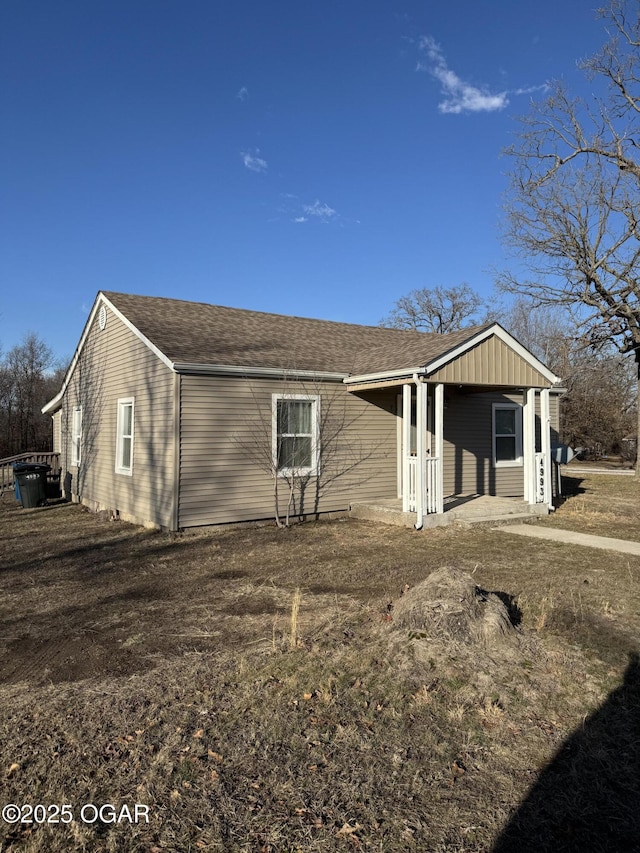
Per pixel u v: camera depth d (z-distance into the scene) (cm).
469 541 934
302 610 575
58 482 1766
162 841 264
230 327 1321
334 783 303
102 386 1366
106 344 1336
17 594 661
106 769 316
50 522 1232
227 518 1047
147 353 1102
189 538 966
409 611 491
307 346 1319
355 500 1220
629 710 375
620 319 2127
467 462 1381
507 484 1450
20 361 4053
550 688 401
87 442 1475
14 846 262
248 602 607
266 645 480
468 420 1388
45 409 1902
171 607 596
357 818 277
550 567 748
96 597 640
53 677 432
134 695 398
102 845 262
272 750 332
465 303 4719
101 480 1356
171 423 1001
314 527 1072
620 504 1403
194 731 352
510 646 457
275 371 1084
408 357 1128
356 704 382
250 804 288
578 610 557
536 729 354
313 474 1162
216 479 1033
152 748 335
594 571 725
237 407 1059
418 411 1042
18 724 364
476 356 1109
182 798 292
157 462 1052
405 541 935
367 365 1197
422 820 276
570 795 295
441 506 1083
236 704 383
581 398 3538
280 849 258
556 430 1614
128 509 1184
